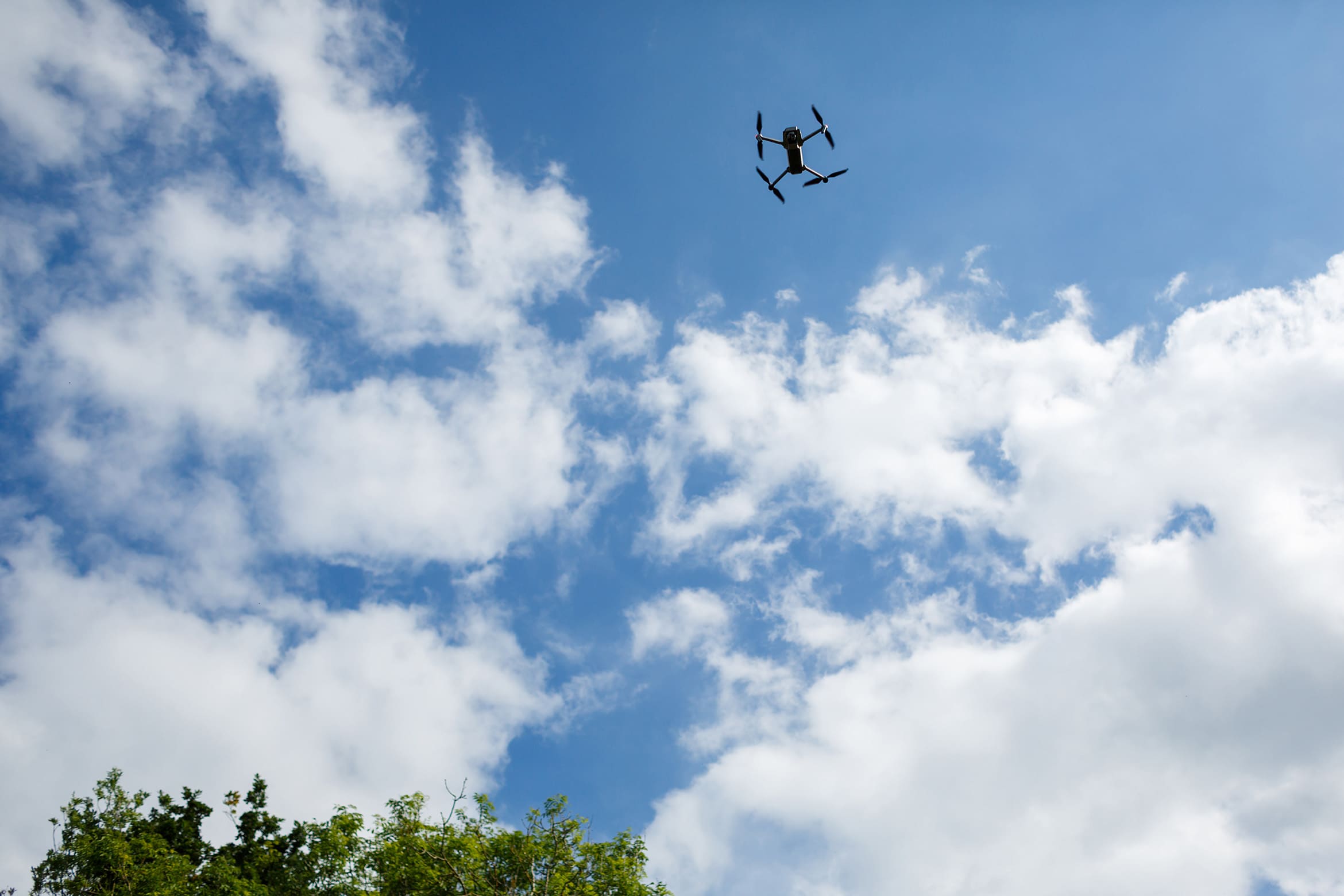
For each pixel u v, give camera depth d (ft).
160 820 88.17
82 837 78.33
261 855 84.94
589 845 68.69
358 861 69.87
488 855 62.90
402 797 70.90
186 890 72.74
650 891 68.08
